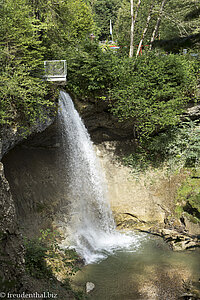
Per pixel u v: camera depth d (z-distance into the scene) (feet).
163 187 33.86
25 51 23.43
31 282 15.98
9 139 20.79
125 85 33.35
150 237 28.76
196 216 28.58
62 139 32.22
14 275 13.78
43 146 31.91
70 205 29.86
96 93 33.71
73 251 23.36
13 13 22.82
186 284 19.63
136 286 19.63
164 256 24.34
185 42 34.88
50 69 26.58
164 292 18.84
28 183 27.35
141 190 34.58
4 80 19.61
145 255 24.66
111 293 18.79
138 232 30.35
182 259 23.62
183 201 30.83
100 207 33.09
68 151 32.24
